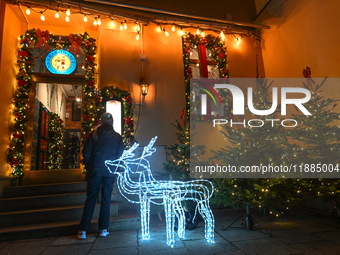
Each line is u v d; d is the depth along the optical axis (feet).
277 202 11.43
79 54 19.13
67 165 25.36
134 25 19.99
